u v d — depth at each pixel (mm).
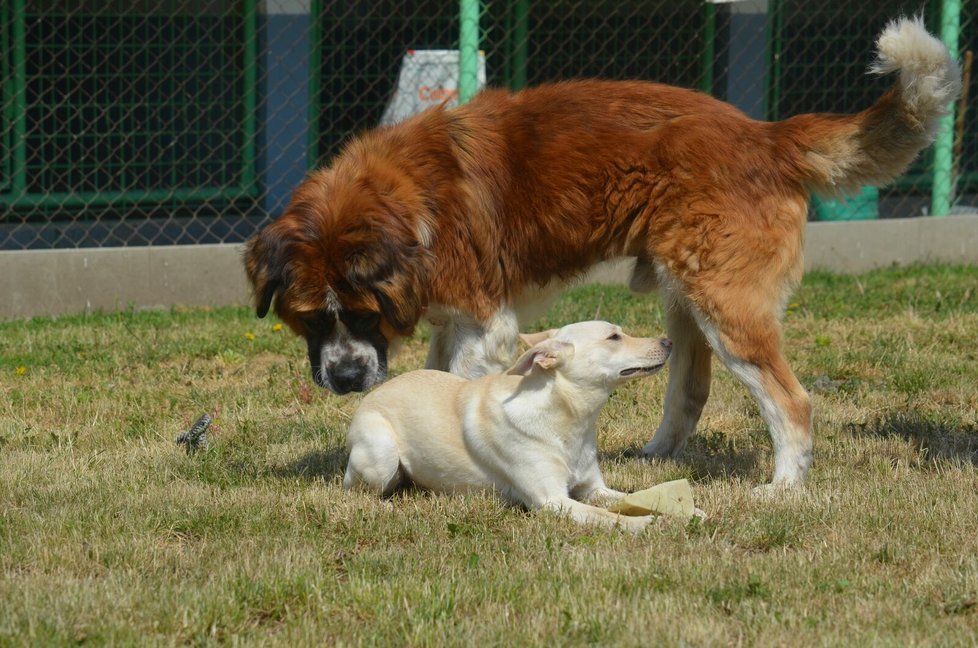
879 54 7656
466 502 7348
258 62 17625
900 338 12508
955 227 17469
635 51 19453
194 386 11109
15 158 17281
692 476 8305
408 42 18625
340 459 8602
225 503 7383
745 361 7727
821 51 19953
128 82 17906
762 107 19312
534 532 6809
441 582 5949
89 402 10383
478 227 7914
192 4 17766
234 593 5801
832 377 11234
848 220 17469
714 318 7750
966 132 20719
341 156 8195
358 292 7492
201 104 18125
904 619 5504
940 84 7531
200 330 13250
